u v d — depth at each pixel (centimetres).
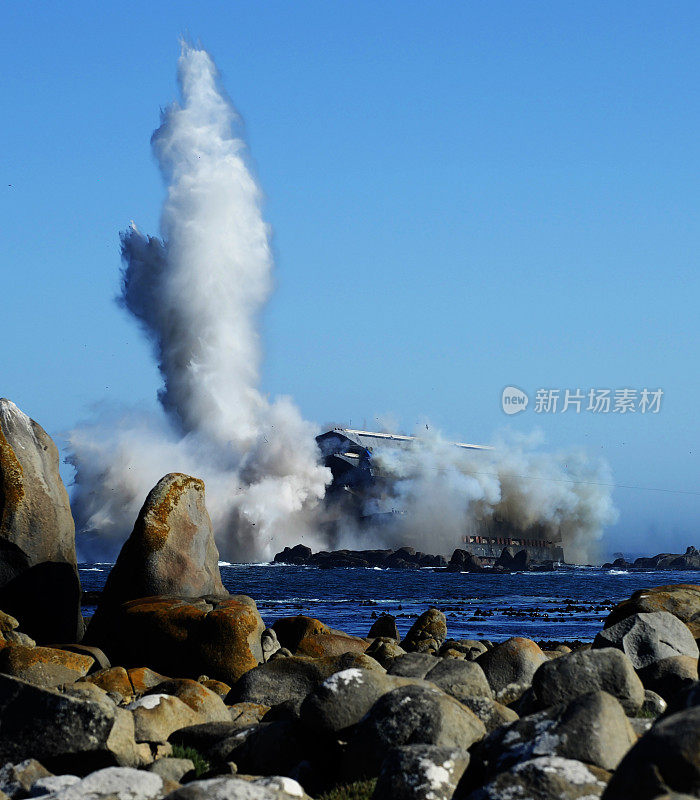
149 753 3225
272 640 6053
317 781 2908
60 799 2397
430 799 2378
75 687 3762
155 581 6556
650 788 1786
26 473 7025
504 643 4347
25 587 6938
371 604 17512
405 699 2884
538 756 2352
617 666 3200
